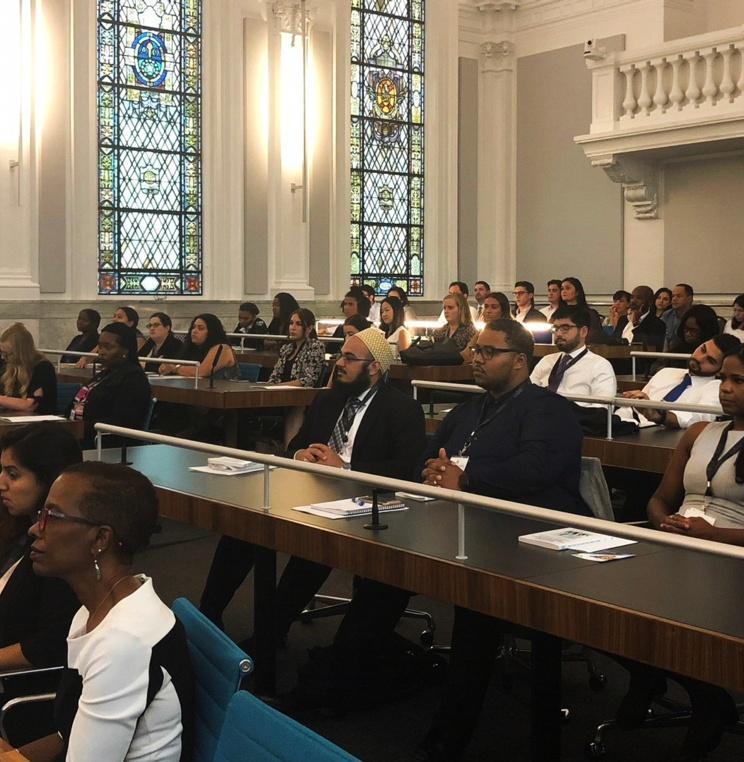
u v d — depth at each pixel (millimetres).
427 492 2699
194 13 12359
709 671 2039
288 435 7152
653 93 12188
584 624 2266
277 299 8945
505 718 3443
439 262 14484
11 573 2672
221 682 1794
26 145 10953
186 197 12352
